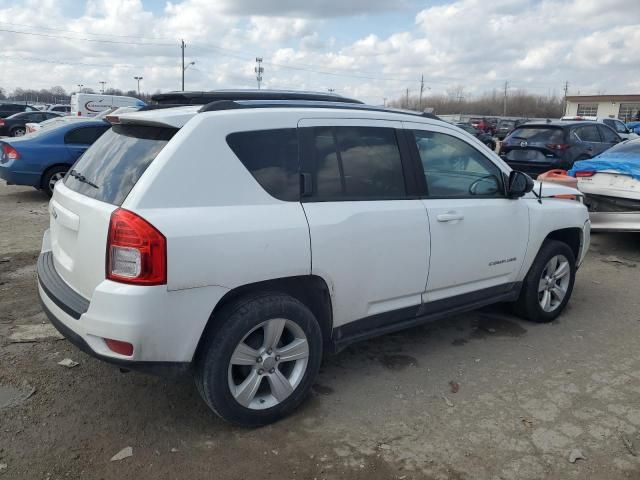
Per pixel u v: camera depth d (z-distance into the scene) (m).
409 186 3.84
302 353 3.33
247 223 3.00
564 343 4.64
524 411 3.55
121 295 2.71
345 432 3.26
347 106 3.71
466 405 3.61
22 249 6.93
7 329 4.50
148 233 2.70
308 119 3.41
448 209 4.00
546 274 5.00
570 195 5.30
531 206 4.70
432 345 4.54
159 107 3.65
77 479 2.79
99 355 2.83
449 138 4.19
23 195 11.20
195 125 3.00
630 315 5.34
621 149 8.22
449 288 4.15
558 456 3.09
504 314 5.28
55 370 3.87
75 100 27.17
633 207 7.21
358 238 3.45
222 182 3.00
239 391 3.13
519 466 3.00
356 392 3.73
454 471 2.95
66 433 3.16
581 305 5.60
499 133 42.50
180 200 2.86
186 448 3.07
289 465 2.96
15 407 3.39
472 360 4.27
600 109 63.34
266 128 3.22
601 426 3.39
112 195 2.94
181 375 2.94
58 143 10.21
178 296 2.80
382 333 3.84
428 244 3.85
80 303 2.99
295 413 3.45
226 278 2.93
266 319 3.12
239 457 3.01
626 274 6.75
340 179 3.49
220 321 3.02
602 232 7.57
